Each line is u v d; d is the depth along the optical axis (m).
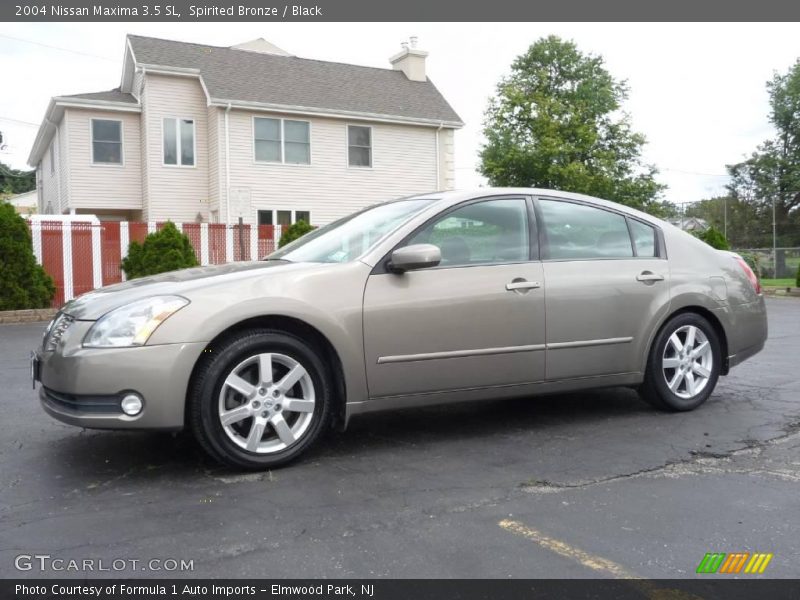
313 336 4.10
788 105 59.16
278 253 4.91
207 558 2.84
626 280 4.90
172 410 3.63
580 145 34.47
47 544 2.97
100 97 22.08
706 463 4.02
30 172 51.38
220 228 16.72
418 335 4.21
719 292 5.29
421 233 4.35
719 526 3.13
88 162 21.53
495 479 3.76
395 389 4.20
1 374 6.98
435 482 3.71
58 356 3.71
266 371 3.87
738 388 6.08
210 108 21.80
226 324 3.73
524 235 4.68
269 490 3.60
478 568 2.75
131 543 2.98
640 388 5.13
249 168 21.84
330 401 4.12
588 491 3.58
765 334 5.64
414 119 24.16
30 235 13.52
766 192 60.56
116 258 15.26
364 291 4.09
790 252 28.91
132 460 4.09
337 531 3.09
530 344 4.54
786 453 4.20
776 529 3.09
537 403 5.51
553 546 2.93
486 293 4.39
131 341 3.61
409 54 26.44
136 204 22.25
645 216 5.23
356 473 3.86
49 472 3.89
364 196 23.88
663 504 3.39
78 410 3.67
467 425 4.86
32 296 13.41
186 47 22.91
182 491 3.58
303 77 23.92
